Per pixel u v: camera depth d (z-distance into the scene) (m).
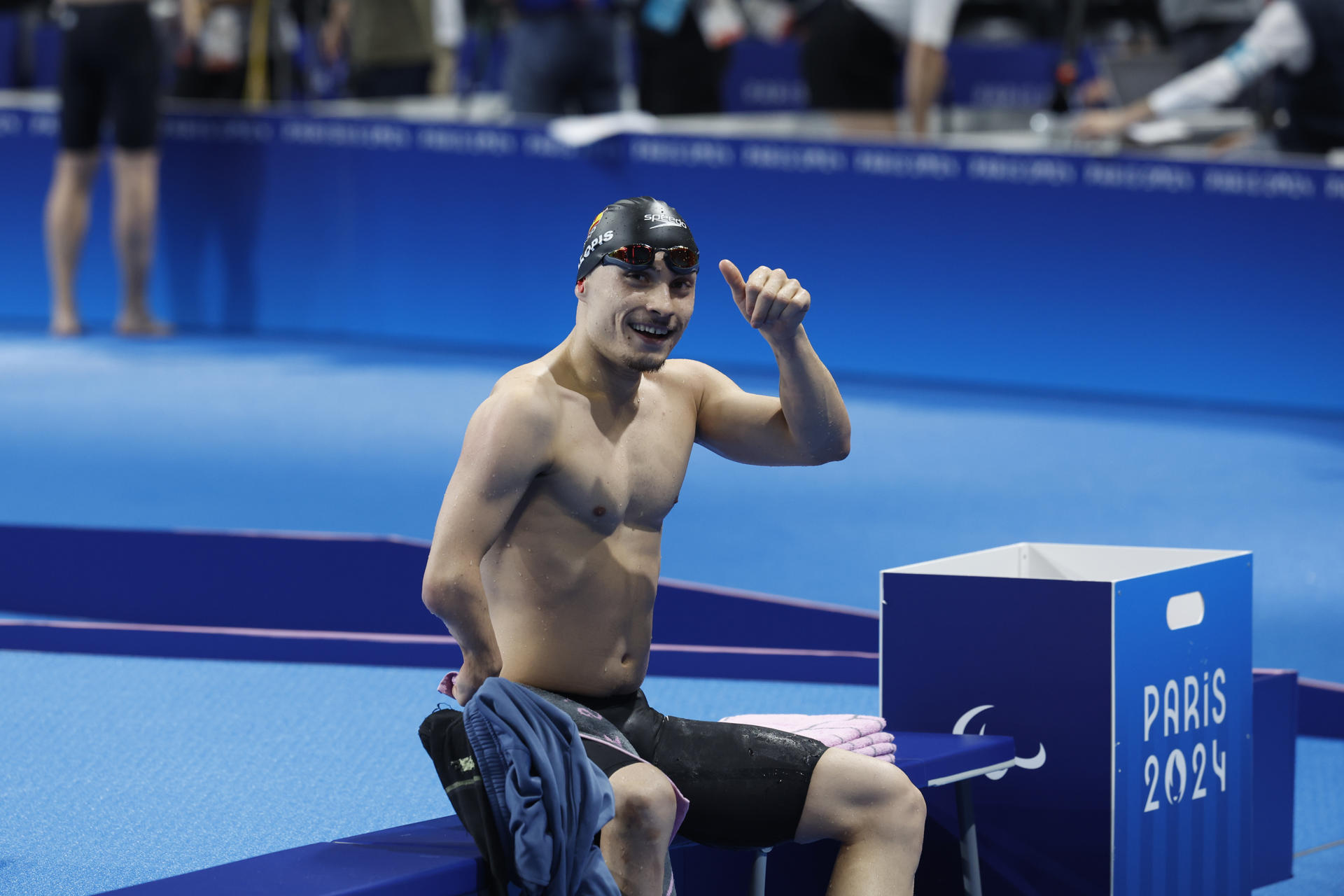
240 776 13.35
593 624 9.75
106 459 26.66
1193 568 10.97
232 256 38.66
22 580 20.06
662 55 41.38
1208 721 11.14
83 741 14.22
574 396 9.70
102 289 39.66
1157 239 30.41
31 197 39.47
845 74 35.12
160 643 17.02
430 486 24.95
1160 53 35.56
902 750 10.32
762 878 10.25
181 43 41.44
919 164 31.98
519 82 37.47
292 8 45.97
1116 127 30.25
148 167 37.50
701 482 25.34
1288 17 28.95
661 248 9.45
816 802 9.47
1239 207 29.66
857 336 33.06
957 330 32.25
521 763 8.83
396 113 41.78
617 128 34.09
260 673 16.48
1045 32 49.44
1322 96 29.41
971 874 10.48
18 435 28.45
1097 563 12.18
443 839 9.30
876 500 23.88
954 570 11.68
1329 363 29.39
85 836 11.92
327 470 26.00
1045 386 31.72
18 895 10.80
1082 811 10.51
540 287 35.59
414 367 34.72
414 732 14.64
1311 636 17.44
